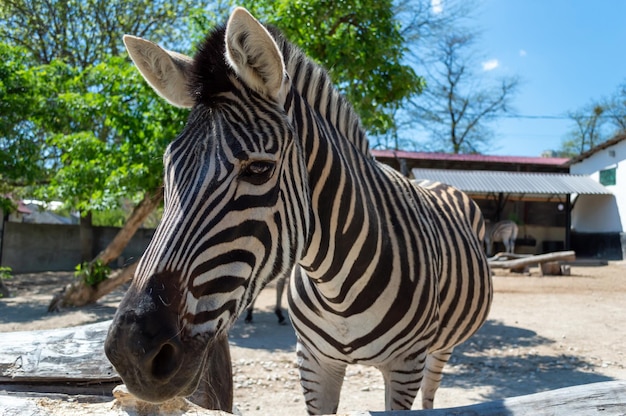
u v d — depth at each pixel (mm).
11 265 16609
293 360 5566
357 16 7055
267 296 10703
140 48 1708
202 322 1359
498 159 24016
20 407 1480
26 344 1864
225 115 1478
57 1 15672
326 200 1898
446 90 31797
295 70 1938
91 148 7574
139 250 18594
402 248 2117
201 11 7438
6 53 9234
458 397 4387
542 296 10234
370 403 4215
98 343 1854
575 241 22828
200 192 1392
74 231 17906
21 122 9570
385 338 2076
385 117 7641
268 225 1491
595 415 1243
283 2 6711
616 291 10977
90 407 1520
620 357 5711
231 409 2547
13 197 13789
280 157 1522
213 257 1375
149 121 7344
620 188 20641
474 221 3443
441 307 2523
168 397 1277
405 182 2545
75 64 16250
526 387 4668
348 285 1992
